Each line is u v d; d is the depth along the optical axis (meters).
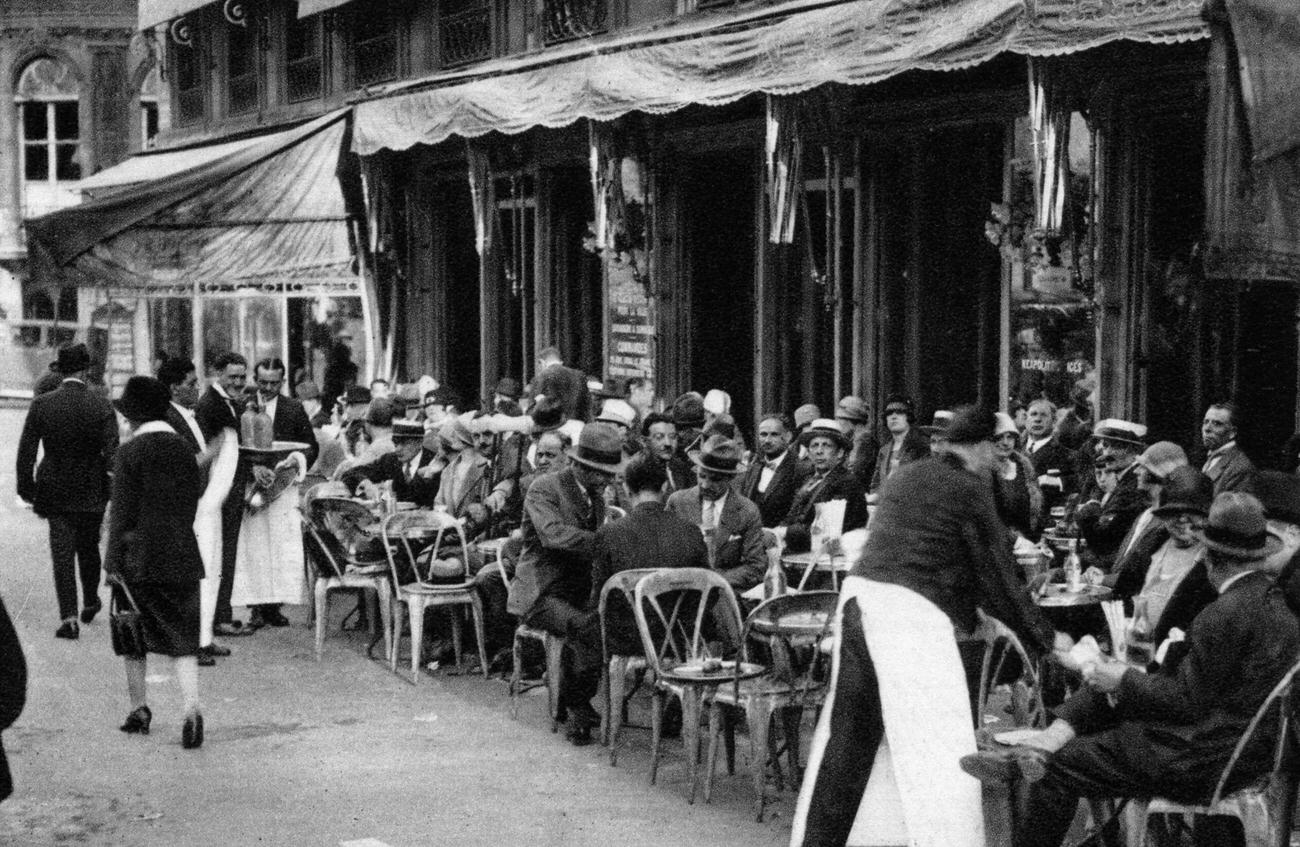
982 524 5.79
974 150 12.47
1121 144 10.80
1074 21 8.40
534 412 10.41
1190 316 10.61
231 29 26.66
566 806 7.62
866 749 5.85
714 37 11.43
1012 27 8.74
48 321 40.66
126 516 8.77
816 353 14.31
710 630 8.93
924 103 12.48
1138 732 5.74
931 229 12.78
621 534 8.64
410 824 7.33
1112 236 10.91
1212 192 7.18
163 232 16.98
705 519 9.40
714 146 15.11
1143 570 7.77
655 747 8.01
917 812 5.62
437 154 19.95
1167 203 10.77
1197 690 5.63
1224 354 10.41
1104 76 10.65
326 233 18.38
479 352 20.05
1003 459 9.53
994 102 11.97
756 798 7.54
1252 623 5.61
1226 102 7.13
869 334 13.27
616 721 8.43
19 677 5.07
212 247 17.33
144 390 8.81
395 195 20.69
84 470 12.20
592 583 8.96
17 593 14.20
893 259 13.17
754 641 8.84
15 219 41.16
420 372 20.72
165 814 7.53
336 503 11.27
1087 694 6.18
